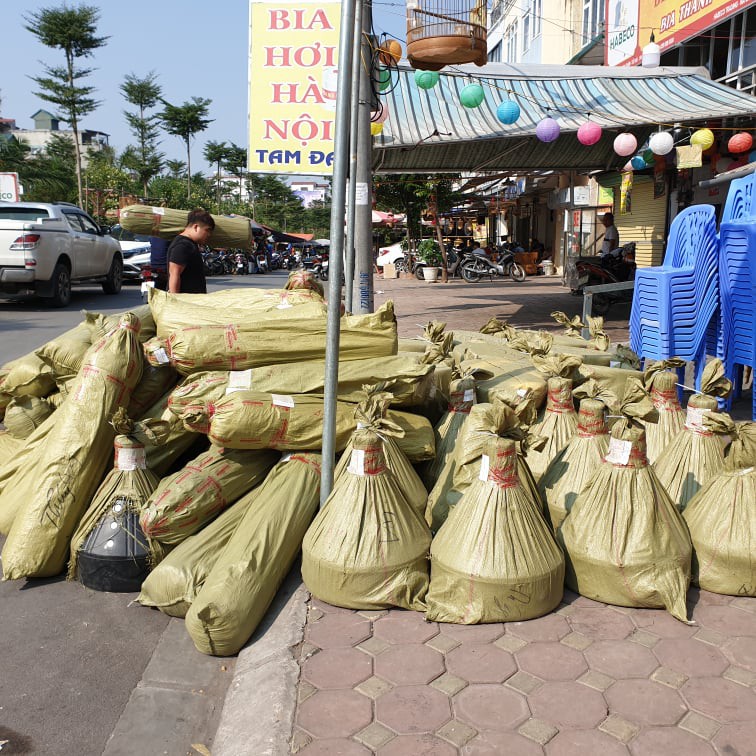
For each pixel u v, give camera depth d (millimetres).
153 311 4324
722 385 3785
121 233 21281
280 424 3604
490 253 26672
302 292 4621
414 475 3674
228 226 6938
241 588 3018
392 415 3932
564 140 11430
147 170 50531
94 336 4613
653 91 10117
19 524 3631
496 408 3088
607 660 2750
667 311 5938
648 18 15602
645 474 3154
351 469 3258
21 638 3213
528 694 2570
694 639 2877
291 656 2822
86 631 3268
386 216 34469
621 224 16859
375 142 8711
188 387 3648
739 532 3164
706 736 2346
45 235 13172
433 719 2457
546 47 24609
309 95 5480
